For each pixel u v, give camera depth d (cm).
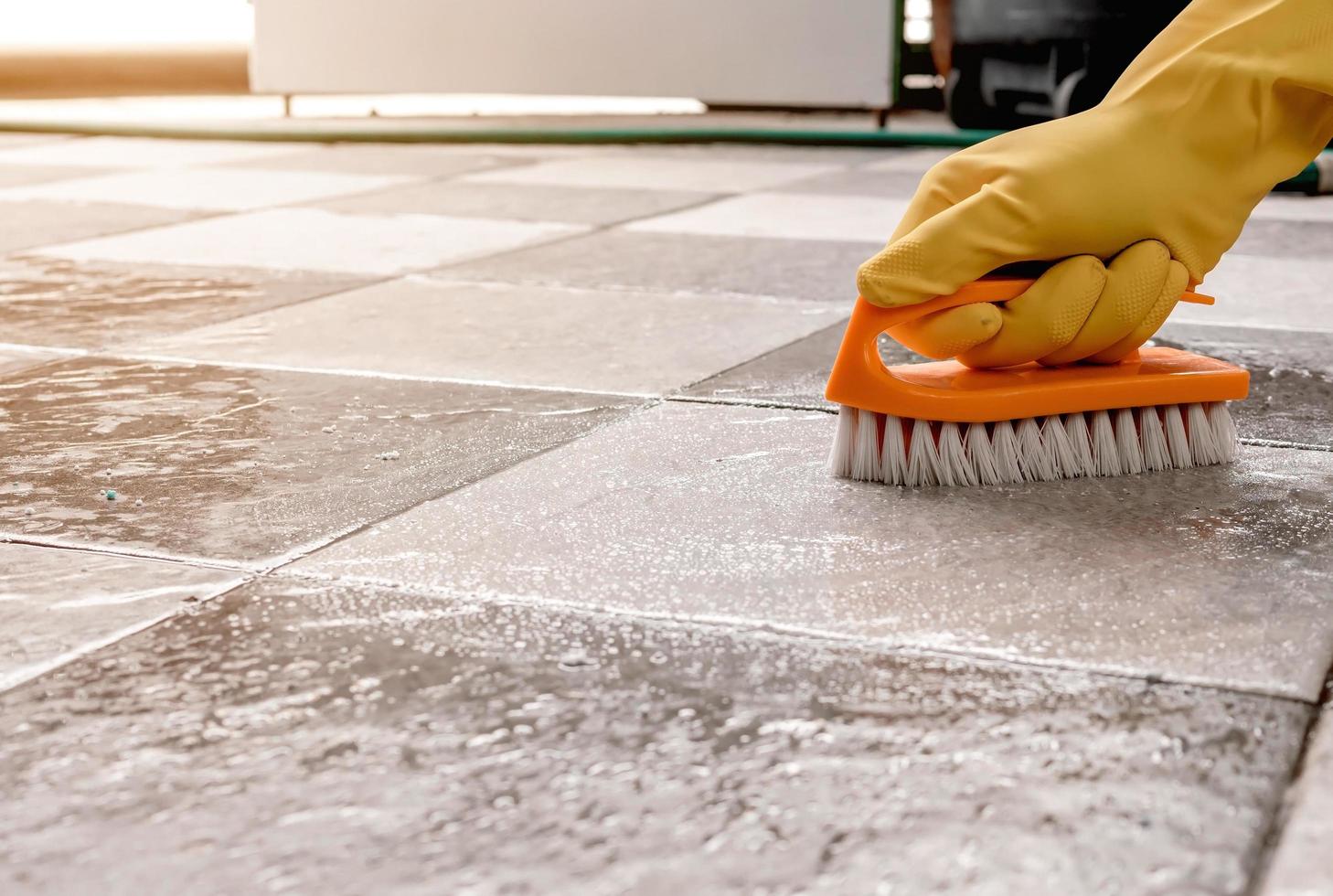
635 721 108
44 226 364
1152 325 166
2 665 119
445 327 251
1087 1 484
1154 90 163
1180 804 96
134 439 183
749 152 546
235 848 92
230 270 306
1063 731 105
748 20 572
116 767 102
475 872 89
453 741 105
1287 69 160
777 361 225
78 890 88
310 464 173
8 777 101
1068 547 144
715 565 139
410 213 389
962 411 161
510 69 595
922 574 136
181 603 131
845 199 417
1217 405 172
